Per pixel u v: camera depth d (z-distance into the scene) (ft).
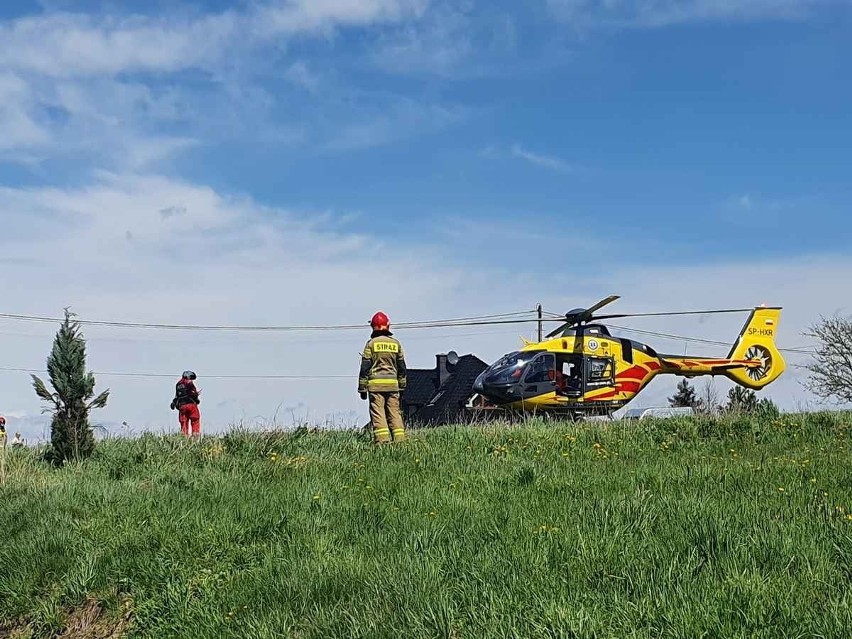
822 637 15.98
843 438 42.11
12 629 24.09
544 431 45.60
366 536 24.82
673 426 45.55
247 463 37.93
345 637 18.69
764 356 82.79
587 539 21.91
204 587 23.22
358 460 37.60
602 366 69.41
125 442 46.09
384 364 42.39
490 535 23.62
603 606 18.07
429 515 26.21
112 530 27.81
